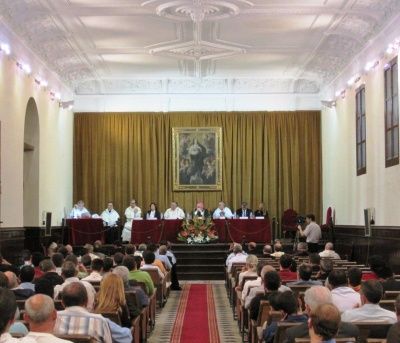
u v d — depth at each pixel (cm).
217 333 1170
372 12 1666
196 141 2622
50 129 2216
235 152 2612
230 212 2484
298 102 2633
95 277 1040
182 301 1622
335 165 2400
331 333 416
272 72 2500
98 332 623
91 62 2305
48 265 944
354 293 722
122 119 2617
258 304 834
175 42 2044
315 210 2602
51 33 1878
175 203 2491
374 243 1780
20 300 745
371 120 1869
